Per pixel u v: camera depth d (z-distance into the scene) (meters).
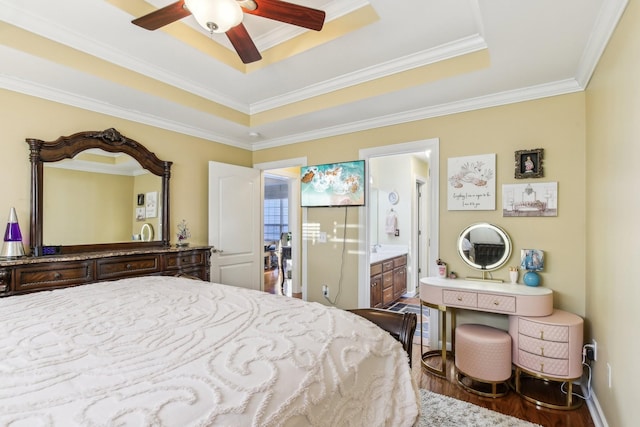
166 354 0.94
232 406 0.73
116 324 1.20
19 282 2.06
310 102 3.12
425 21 2.05
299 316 1.33
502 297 2.30
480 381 2.28
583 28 1.75
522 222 2.61
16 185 2.36
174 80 2.80
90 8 1.90
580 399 2.18
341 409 0.97
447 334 2.96
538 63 2.15
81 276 2.34
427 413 2.03
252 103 3.46
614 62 1.59
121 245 2.92
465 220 2.86
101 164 2.82
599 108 1.93
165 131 3.36
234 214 3.92
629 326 1.40
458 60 2.34
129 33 2.16
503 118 2.69
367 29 2.13
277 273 7.51
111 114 2.91
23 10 1.91
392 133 3.27
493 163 2.73
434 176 3.01
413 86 2.53
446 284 2.57
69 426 0.62
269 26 2.42
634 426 1.34
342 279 3.68
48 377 0.79
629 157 1.38
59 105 2.58
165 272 2.90
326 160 3.74
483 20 1.69
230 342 1.04
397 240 5.41
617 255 1.57
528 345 2.20
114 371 0.83
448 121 2.96
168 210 3.30
